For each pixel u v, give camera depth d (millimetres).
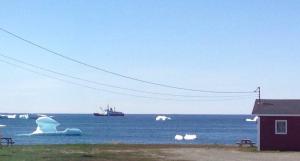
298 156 46719
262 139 54406
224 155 47188
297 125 54281
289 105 55969
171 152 49781
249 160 42344
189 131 166625
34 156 42969
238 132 161625
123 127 199250
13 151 47781
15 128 177500
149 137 122312
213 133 152375
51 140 99500
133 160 41406
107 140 104500
